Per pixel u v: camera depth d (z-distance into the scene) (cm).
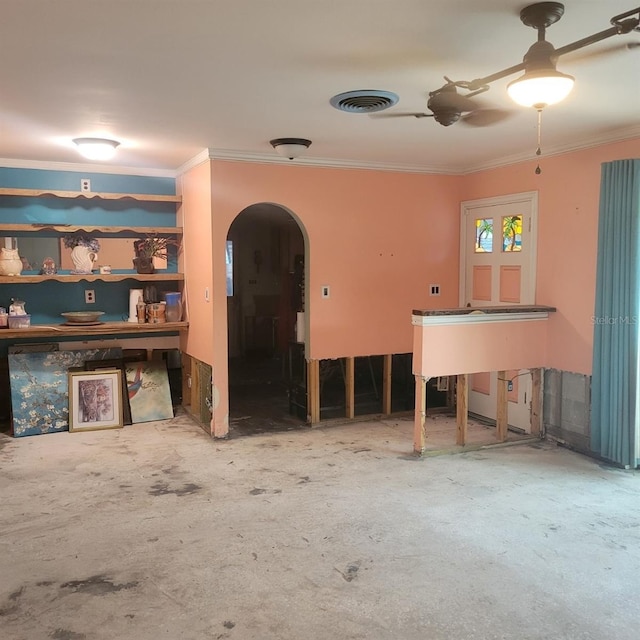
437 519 323
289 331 743
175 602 245
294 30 227
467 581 260
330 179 498
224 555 283
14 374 495
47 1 201
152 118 359
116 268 544
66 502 346
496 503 345
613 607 241
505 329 446
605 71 275
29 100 319
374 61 261
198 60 258
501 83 292
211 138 415
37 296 524
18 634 224
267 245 812
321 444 461
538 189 466
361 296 519
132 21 218
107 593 251
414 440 434
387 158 494
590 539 300
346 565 274
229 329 803
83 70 271
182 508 338
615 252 395
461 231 553
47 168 512
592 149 418
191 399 545
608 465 413
